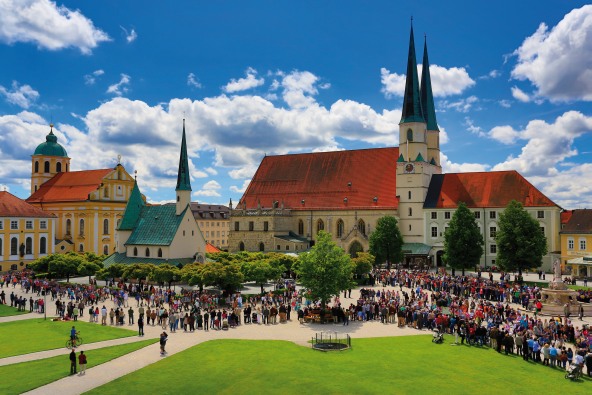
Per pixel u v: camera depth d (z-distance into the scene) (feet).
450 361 142.20
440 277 300.40
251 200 509.76
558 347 146.30
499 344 153.48
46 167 565.12
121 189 528.63
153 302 242.37
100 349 157.69
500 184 410.11
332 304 244.63
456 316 175.83
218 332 184.85
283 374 129.39
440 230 419.13
